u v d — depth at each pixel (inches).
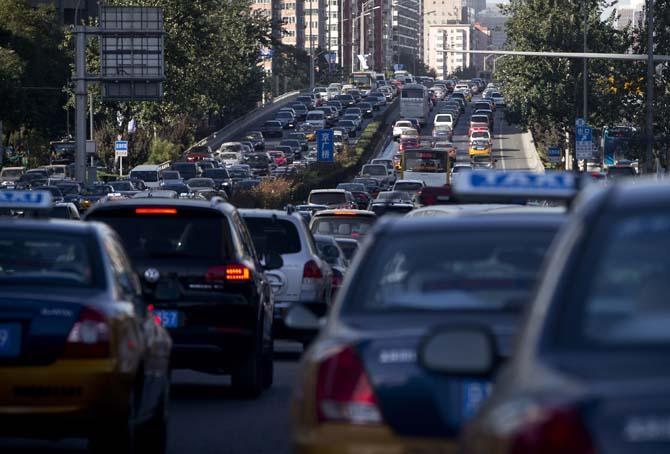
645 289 369.4
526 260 657.6
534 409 321.4
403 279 645.9
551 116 7273.6
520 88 7303.2
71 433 816.3
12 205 910.4
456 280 643.5
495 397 359.9
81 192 5625.0
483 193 526.0
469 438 365.4
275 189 6535.4
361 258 660.7
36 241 869.2
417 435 553.9
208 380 1517.0
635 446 310.3
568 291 371.2
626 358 346.0
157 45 5698.8
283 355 1878.7
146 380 899.4
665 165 5595.5
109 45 5703.7
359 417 554.9
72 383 800.3
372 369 558.9
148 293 1235.2
